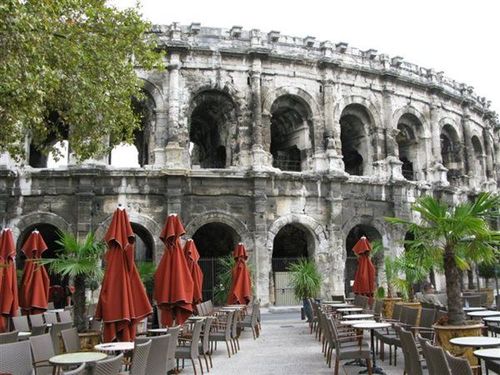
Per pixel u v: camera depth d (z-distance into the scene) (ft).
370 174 153.89
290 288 141.69
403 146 178.09
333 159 143.43
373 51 157.99
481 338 45.68
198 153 182.39
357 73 153.79
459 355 52.16
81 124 81.97
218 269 141.59
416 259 62.80
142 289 58.03
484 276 164.45
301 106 148.77
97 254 66.39
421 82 165.27
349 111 155.22
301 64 146.51
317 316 84.99
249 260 131.03
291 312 131.85
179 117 134.41
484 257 58.90
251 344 83.76
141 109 142.41
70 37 75.72
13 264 71.26
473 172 183.21
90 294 119.55
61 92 77.46
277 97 143.02
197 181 131.34
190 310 67.26
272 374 58.75
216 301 125.08
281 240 164.04
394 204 149.07
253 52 139.74
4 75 58.80
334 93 149.59
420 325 61.98
